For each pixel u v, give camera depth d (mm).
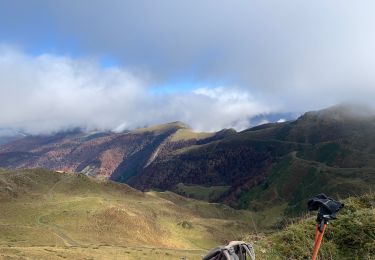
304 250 9273
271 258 9102
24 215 191750
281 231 10422
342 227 9781
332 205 5152
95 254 115562
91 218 193875
